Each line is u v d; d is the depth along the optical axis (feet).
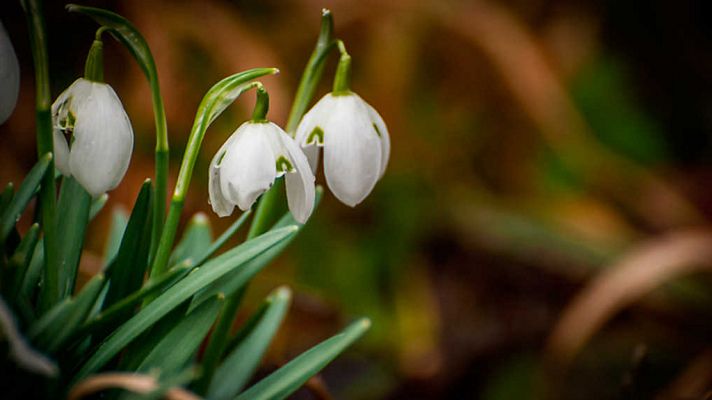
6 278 1.25
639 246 2.63
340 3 2.67
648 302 2.47
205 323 1.31
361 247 2.69
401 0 2.70
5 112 1.26
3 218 1.26
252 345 1.43
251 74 1.27
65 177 1.34
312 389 1.46
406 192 2.80
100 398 1.31
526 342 2.55
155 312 1.28
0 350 1.23
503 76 2.78
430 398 2.40
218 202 1.29
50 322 1.24
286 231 1.30
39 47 1.25
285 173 1.30
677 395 2.05
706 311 2.43
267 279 2.42
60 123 1.27
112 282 1.32
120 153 1.27
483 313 2.68
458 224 2.80
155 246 1.33
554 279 2.73
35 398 1.28
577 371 2.37
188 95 2.49
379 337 2.47
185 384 1.38
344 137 1.31
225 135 2.54
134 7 2.41
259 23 2.79
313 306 2.43
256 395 1.32
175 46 2.43
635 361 1.58
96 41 1.26
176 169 2.45
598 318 2.04
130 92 2.43
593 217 2.74
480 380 2.44
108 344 1.28
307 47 2.75
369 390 2.36
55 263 1.29
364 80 2.76
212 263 1.29
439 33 2.77
